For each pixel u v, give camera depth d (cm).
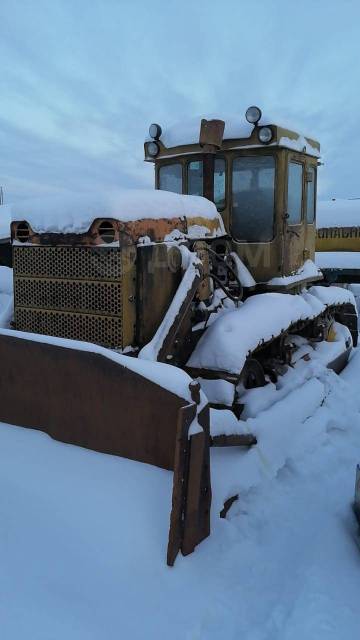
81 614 245
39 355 337
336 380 555
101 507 291
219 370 408
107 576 261
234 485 335
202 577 271
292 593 276
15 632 235
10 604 248
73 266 388
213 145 514
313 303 594
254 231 548
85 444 329
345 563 302
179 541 273
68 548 275
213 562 283
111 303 375
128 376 304
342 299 707
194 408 274
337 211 1177
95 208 375
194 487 276
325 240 1183
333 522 342
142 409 303
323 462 415
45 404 342
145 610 250
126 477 303
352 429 487
